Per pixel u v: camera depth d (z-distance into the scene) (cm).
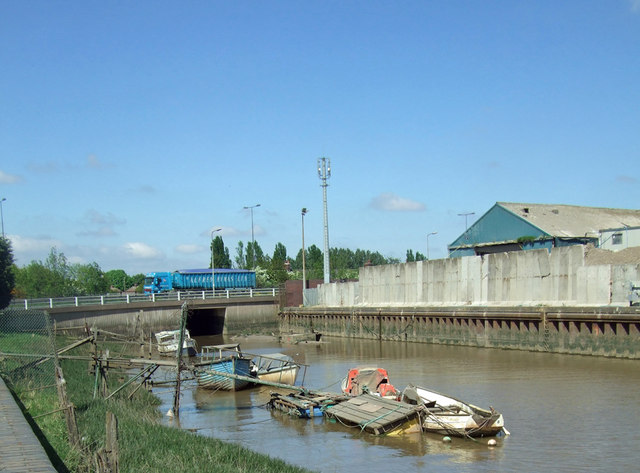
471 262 5578
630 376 3303
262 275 10981
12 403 1747
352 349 5656
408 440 2234
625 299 4166
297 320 8006
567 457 1938
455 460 1966
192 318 8569
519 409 2617
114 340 6328
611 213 7019
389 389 2822
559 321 4372
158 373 4172
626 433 2188
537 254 4888
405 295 6488
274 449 2162
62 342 4894
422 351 5125
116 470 1171
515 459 1944
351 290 7462
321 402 2766
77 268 11194
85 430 1828
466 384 3278
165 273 8850
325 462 1991
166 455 1666
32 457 1173
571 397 2822
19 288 8869
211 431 2450
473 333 5194
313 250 14362
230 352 4119
